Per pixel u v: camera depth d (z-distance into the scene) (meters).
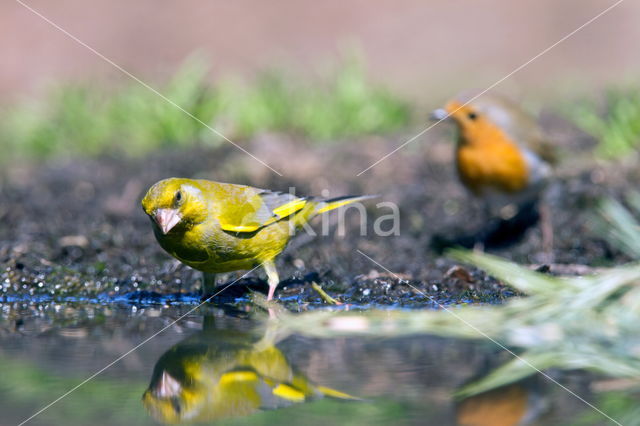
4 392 6.05
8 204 14.52
